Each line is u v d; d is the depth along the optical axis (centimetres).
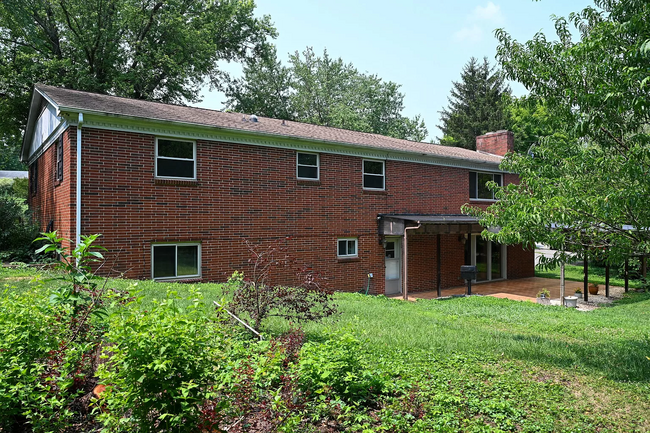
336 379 465
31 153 1884
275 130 1416
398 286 1772
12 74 2209
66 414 352
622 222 645
